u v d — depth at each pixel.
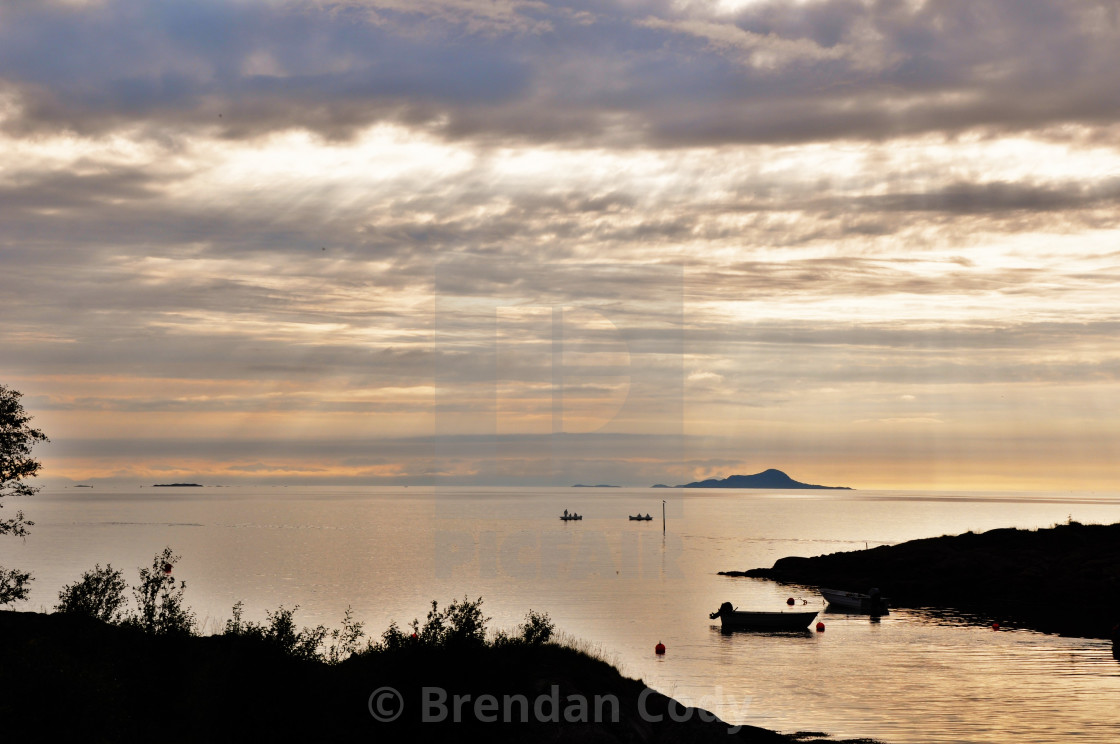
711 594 80.56
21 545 146.38
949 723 32.81
